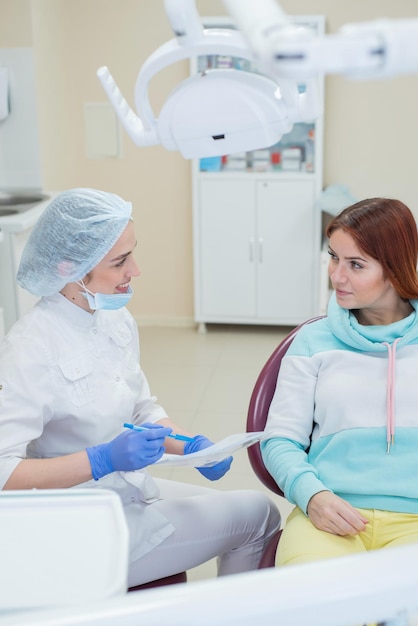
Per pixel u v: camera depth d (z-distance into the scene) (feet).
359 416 5.18
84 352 5.35
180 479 9.77
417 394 5.12
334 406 5.25
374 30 1.52
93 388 5.36
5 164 13.62
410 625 3.26
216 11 14.37
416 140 14.80
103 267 5.25
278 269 15.07
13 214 11.80
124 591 2.71
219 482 9.69
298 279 15.06
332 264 5.32
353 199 14.28
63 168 14.84
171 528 5.43
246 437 5.15
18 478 4.83
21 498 3.23
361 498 5.06
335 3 14.19
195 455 5.00
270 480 5.76
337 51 1.52
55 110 14.30
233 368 13.65
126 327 5.83
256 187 14.64
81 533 3.02
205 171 14.85
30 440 5.07
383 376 5.23
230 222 14.93
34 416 5.04
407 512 4.99
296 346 5.62
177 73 14.66
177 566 5.54
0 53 13.04
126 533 2.97
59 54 14.49
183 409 11.91
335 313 5.43
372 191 15.17
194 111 3.03
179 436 5.71
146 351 14.66
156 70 2.91
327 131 14.93
